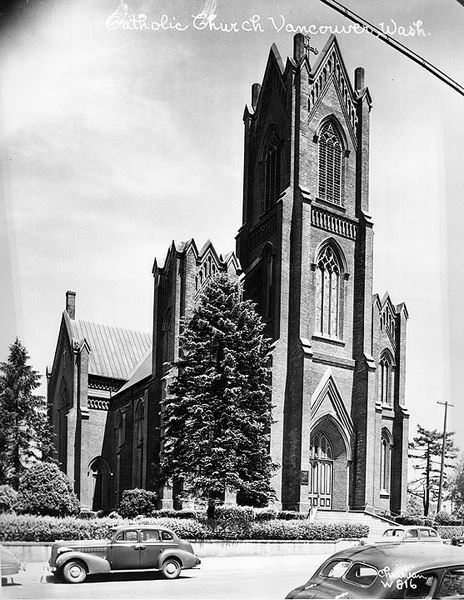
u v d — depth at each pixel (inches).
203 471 1056.2
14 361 836.0
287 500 1437.0
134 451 1614.2
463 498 1391.5
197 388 1100.5
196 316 1152.2
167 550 682.2
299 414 1466.5
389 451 1663.4
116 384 1801.2
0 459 932.0
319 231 1622.8
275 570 770.8
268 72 1739.7
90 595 588.7
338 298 1648.6
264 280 1636.3
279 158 1673.2
